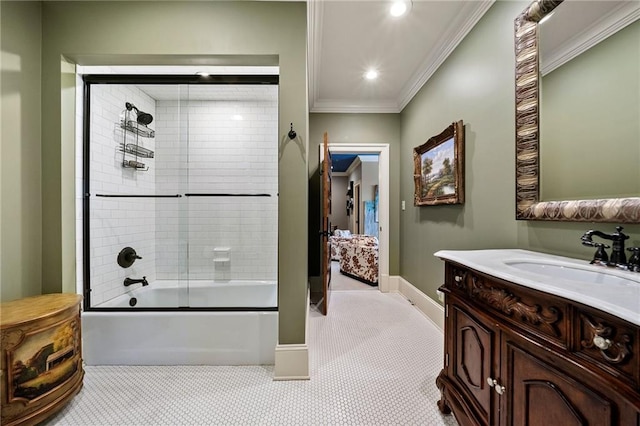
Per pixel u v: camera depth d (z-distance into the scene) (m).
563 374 0.77
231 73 2.24
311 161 3.63
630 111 1.01
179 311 1.95
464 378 1.24
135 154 2.65
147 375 1.77
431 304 2.61
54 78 1.73
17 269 1.61
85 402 1.51
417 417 1.40
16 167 1.60
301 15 1.75
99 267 2.22
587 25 1.16
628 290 0.75
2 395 1.23
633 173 1.00
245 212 3.01
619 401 0.63
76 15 1.72
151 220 2.87
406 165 3.37
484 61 1.84
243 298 2.82
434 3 1.83
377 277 4.02
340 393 1.58
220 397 1.55
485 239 1.84
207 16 1.73
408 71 2.75
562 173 1.27
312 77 2.83
